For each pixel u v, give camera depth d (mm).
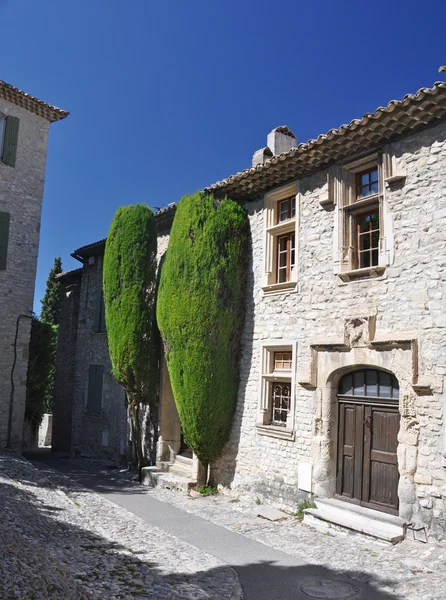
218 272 10719
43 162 15969
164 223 14148
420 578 5980
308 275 9461
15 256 15047
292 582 5938
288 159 9438
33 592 4383
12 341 14781
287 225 10180
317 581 5961
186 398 10648
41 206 15773
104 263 13547
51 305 30906
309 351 9227
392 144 8203
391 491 7832
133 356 12633
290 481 9250
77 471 13945
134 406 13414
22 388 14883
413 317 7586
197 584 5617
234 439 10719
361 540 7477
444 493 6879
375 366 8094
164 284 11406
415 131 7887
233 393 10789
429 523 6996
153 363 13023
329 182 9164
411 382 7414
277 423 10055
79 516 8414
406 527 7234
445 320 7160
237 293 10898
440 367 7129
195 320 10633
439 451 7012
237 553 7000
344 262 8766
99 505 9633
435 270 7387
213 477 11062
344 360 8523
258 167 9969
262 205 10906
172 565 6312
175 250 11266
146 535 7734
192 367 10586
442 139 7531
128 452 14445
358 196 8977
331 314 8898
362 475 8289
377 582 5895
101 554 6355
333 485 8648
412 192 7844
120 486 11977
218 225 10891
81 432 17219
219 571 6172
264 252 10617
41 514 7789
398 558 6656
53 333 20016
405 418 7453
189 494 10781
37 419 18781
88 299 17875
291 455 9328
